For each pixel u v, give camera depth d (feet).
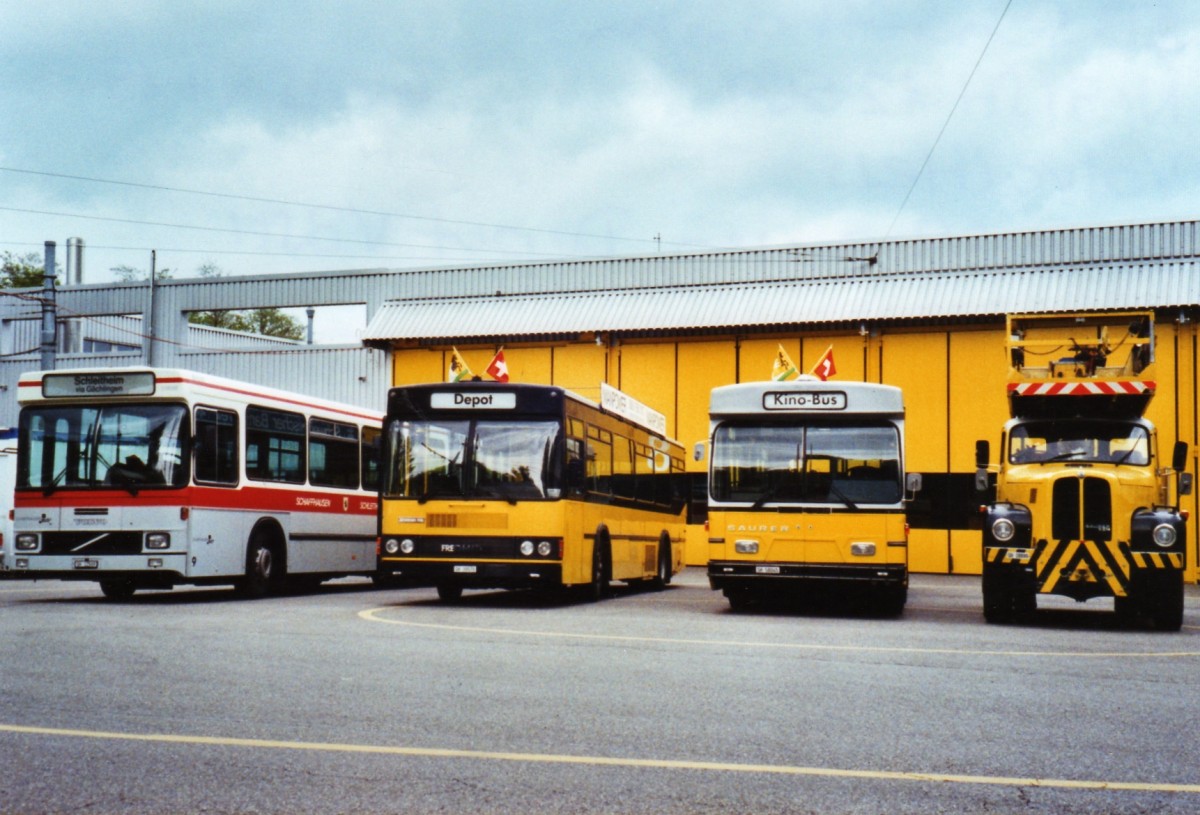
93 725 24.98
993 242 108.58
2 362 148.97
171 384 58.90
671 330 115.14
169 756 22.04
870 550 56.75
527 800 19.11
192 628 44.65
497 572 57.72
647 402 116.88
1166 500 56.24
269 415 65.72
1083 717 27.30
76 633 42.55
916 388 107.96
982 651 40.57
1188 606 71.77
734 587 58.80
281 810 18.44
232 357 135.03
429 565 58.29
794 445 58.23
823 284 112.57
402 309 127.03
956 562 105.60
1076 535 52.34
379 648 38.45
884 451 57.62
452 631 44.52
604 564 66.59
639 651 38.55
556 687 30.50
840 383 58.29
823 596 73.61
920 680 32.83
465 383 59.47
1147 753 23.31
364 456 76.38
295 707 27.22
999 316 105.29
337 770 21.02
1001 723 26.35
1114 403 55.77
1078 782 20.71
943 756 22.79
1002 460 56.95
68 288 145.07
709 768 21.47
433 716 26.25
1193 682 33.65
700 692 30.01
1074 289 103.04
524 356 121.60
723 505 58.23
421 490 58.80
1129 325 58.03
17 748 22.68
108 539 58.39
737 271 116.78
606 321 116.78
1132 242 104.06
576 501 60.23
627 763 21.76
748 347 113.91
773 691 30.35
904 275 110.11
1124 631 51.03
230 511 61.67
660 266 119.65
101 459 59.06
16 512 59.57
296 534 67.82
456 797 19.25
